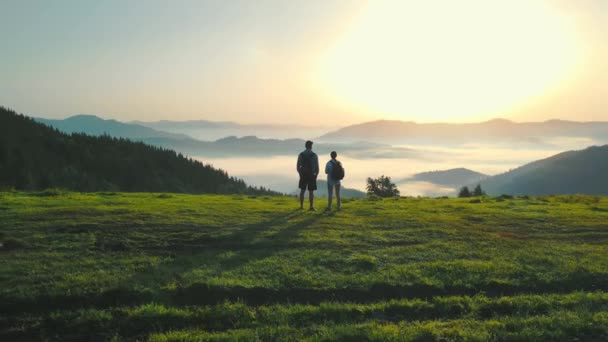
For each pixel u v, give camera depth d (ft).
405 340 28.50
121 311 31.96
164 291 35.29
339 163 72.69
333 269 40.73
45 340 29.43
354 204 82.43
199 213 64.69
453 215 68.13
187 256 43.68
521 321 31.40
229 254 44.01
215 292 35.42
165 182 568.00
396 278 38.40
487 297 36.17
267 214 66.39
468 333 29.45
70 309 32.96
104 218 58.29
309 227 56.70
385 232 54.49
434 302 34.88
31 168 453.99
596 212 72.23
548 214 69.51
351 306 33.35
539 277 39.29
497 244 49.73
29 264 39.60
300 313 32.27
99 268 39.40
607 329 30.40
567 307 34.14
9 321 31.01
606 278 39.47
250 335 28.86
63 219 57.52
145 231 52.21
